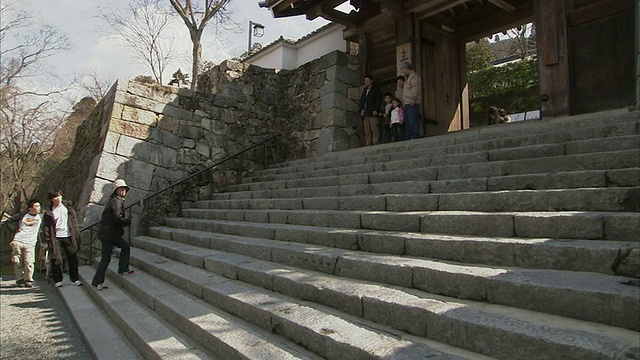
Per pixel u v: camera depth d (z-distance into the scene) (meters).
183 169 8.84
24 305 5.55
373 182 5.39
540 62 6.02
